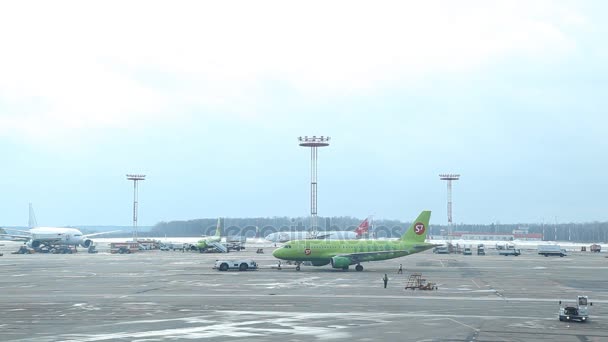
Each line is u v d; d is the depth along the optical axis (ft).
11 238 613.93
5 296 202.80
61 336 124.06
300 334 126.93
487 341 120.47
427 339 121.80
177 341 118.73
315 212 488.02
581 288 234.79
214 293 211.00
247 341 119.03
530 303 184.96
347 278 279.28
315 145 484.74
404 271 331.98
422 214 357.82
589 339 124.16
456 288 232.94
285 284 246.88
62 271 327.06
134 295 204.74
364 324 140.67
